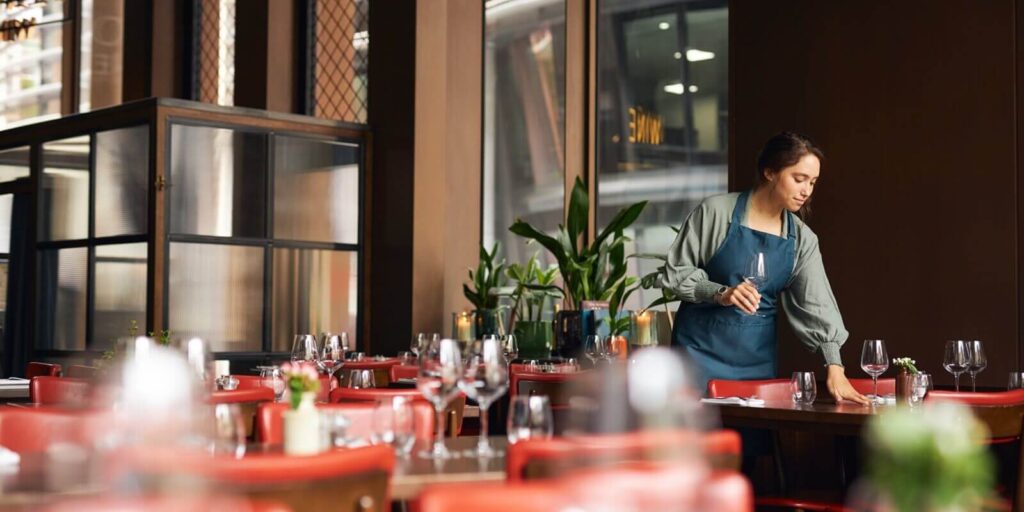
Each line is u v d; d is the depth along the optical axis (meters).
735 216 4.05
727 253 4.03
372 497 1.83
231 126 6.85
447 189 7.36
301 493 1.74
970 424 1.05
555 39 7.61
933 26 4.94
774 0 5.47
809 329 4.01
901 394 3.48
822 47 5.29
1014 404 3.18
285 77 7.84
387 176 7.27
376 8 7.36
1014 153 4.69
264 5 7.79
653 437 1.72
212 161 6.78
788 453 4.09
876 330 5.07
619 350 4.75
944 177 4.89
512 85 7.62
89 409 2.52
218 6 8.22
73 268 7.08
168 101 6.61
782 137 3.97
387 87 7.29
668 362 1.94
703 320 4.07
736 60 5.62
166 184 6.60
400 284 7.16
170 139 6.63
